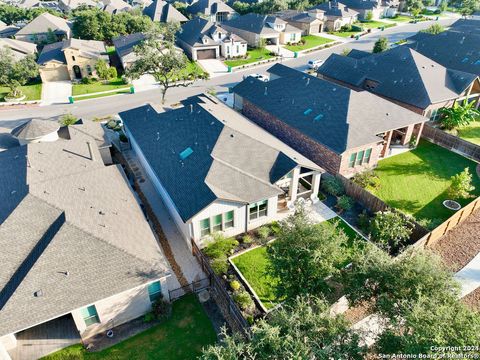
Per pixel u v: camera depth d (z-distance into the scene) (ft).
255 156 94.89
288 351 41.63
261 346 45.01
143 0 391.04
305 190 105.29
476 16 380.78
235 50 253.44
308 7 381.40
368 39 304.91
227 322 68.28
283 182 95.09
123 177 99.76
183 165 94.27
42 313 58.13
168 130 111.24
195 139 100.27
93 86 201.77
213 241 83.46
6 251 66.23
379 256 58.54
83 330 64.18
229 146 94.02
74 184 84.17
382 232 81.61
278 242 63.46
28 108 171.94
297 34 290.97
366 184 107.65
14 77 179.01
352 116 114.32
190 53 249.34
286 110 130.72
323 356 42.50
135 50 159.63
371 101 122.52
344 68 179.73
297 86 138.72
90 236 67.82
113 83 206.28
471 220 93.15
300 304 51.21
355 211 98.94
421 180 112.37
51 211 72.64
